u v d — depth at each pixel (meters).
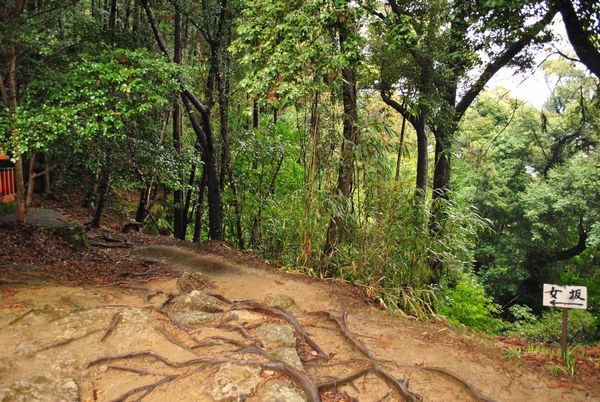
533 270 18.94
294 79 6.04
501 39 6.82
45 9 6.53
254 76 6.12
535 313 18.12
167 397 3.00
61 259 6.19
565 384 3.59
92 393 3.02
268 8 6.01
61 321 3.88
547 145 17.16
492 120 18.22
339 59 5.80
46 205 10.73
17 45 5.83
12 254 5.77
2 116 5.52
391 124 8.23
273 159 10.31
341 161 6.97
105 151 7.66
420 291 6.10
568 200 16.23
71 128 6.19
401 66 8.34
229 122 10.53
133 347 3.64
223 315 4.52
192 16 8.88
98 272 5.99
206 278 6.38
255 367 3.30
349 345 4.24
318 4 5.57
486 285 18.02
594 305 13.22
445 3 7.38
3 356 3.24
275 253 8.23
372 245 6.60
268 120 11.09
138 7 10.70
